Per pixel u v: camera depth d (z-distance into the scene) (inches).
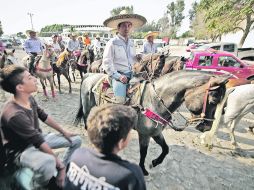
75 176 58.8
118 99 146.5
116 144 57.2
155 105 134.0
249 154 199.2
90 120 59.7
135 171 55.8
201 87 121.0
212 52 398.6
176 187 150.3
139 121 139.6
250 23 685.9
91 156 58.9
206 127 124.6
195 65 398.6
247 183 158.9
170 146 205.6
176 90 128.5
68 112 286.2
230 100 198.5
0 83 88.4
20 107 87.3
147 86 139.4
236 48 594.2
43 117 106.4
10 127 83.4
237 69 391.9
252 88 193.0
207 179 160.7
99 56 618.5
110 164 56.4
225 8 618.8
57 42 546.3
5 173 88.6
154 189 147.2
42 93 379.6
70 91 384.8
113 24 150.2
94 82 173.0
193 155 191.5
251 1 581.6
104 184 54.8
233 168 176.1
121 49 148.3
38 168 83.0
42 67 320.2
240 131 247.9
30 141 84.6
